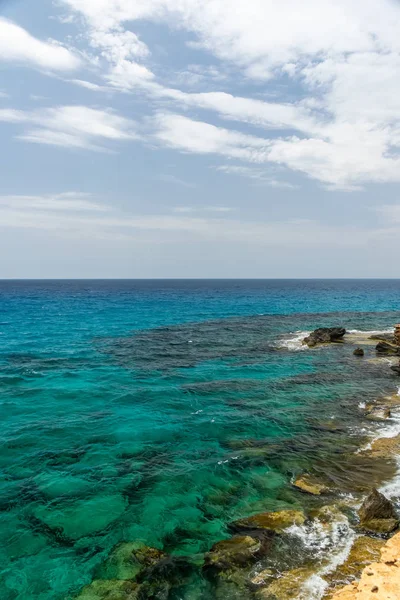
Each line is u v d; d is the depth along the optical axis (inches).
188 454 652.7
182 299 4798.2
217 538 441.7
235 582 368.2
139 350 1533.0
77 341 1721.2
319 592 348.2
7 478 566.3
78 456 641.0
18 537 441.4
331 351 1529.3
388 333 1909.4
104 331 2036.2
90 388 1014.4
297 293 6387.8
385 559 378.0
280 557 396.5
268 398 951.6
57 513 486.3
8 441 689.0
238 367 1268.5
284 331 2074.3
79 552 419.8
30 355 1408.7
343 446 677.3
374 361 1355.8
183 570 389.1
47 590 366.6
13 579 380.2
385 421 792.9
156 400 930.7
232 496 525.3
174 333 1983.3
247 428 765.3
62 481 560.7
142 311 3176.7
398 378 1136.8
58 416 817.5
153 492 535.2
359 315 2908.5
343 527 446.6
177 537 444.5
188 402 918.4
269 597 346.6
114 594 361.1
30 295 5506.9
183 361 1353.3
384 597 321.4
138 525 465.7
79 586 371.9
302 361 1359.5
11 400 910.4
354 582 350.6
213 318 2694.4
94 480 565.3
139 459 633.6
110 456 642.8
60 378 1103.6
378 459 623.5
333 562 387.9
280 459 629.6
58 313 2945.4
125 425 775.7
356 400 935.0
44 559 408.8
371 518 451.8
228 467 605.9
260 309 3457.2
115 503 509.0
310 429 757.9
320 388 1037.2
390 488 534.6
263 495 526.3
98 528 459.5
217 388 1032.2
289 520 460.8
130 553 417.4
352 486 542.9
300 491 533.0
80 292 6545.3
